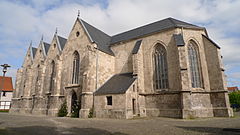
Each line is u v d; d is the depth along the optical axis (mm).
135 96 27438
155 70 29984
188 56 28203
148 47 31453
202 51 28562
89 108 27484
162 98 27516
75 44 34844
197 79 27469
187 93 23734
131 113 25141
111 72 34406
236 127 13891
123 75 32781
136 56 29734
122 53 35250
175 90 26500
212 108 26078
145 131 12844
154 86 29312
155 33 31078
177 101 25750
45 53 44219
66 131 13336
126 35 38531
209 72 27469
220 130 12672
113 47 37062
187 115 22984
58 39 41469
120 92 25266
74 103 31750
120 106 24844
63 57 36188
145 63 31062
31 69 45625
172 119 22594
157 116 27219
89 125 16969
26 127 15844
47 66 39781
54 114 31797
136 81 28391
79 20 35844
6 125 17453
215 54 27312
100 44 34812
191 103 25297
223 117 24328
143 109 28406
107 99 27078
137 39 33625
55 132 12922
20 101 45938
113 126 16016
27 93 43062
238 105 55531
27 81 43969
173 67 27547
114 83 30094
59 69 35219
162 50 29938
